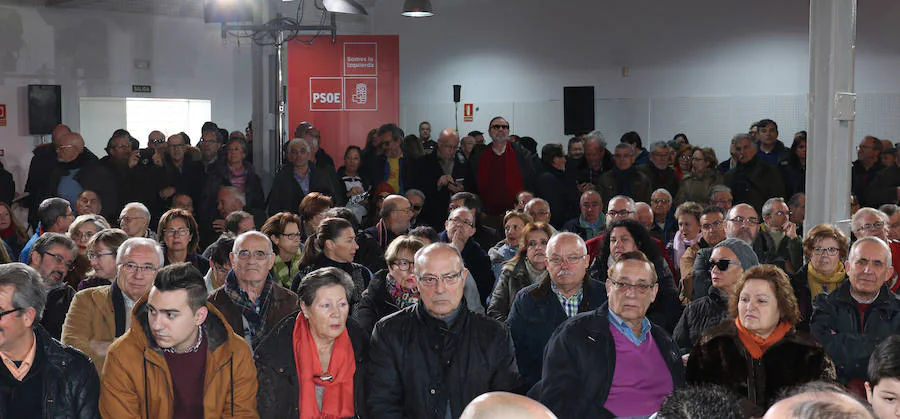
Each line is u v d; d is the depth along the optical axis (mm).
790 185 9086
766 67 11930
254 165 10750
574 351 3826
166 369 3432
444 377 3697
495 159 9969
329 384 3746
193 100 15461
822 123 5500
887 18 11000
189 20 15266
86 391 3383
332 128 11570
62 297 4574
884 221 5793
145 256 4207
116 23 14492
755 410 3271
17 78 13625
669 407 1779
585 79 13578
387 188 9281
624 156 9242
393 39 11578
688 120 12648
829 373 3668
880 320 4355
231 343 3582
